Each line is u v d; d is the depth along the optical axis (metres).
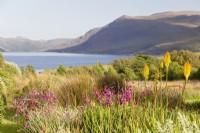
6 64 17.00
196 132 3.97
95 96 7.89
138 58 44.78
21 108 8.39
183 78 32.91
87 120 5.80
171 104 9.02
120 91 9.51
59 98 9.12
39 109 7.82
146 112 5.19
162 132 4.05
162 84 20.67
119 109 5.82
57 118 6.58
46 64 153.38
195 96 14.76
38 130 6.38
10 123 7.82
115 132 5.04
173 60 47.94
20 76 17.27
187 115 5.39
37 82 12.63
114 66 44.56
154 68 31.91
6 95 10.51
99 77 12.12
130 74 35.56
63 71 26.22
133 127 4.61
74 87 9.48
